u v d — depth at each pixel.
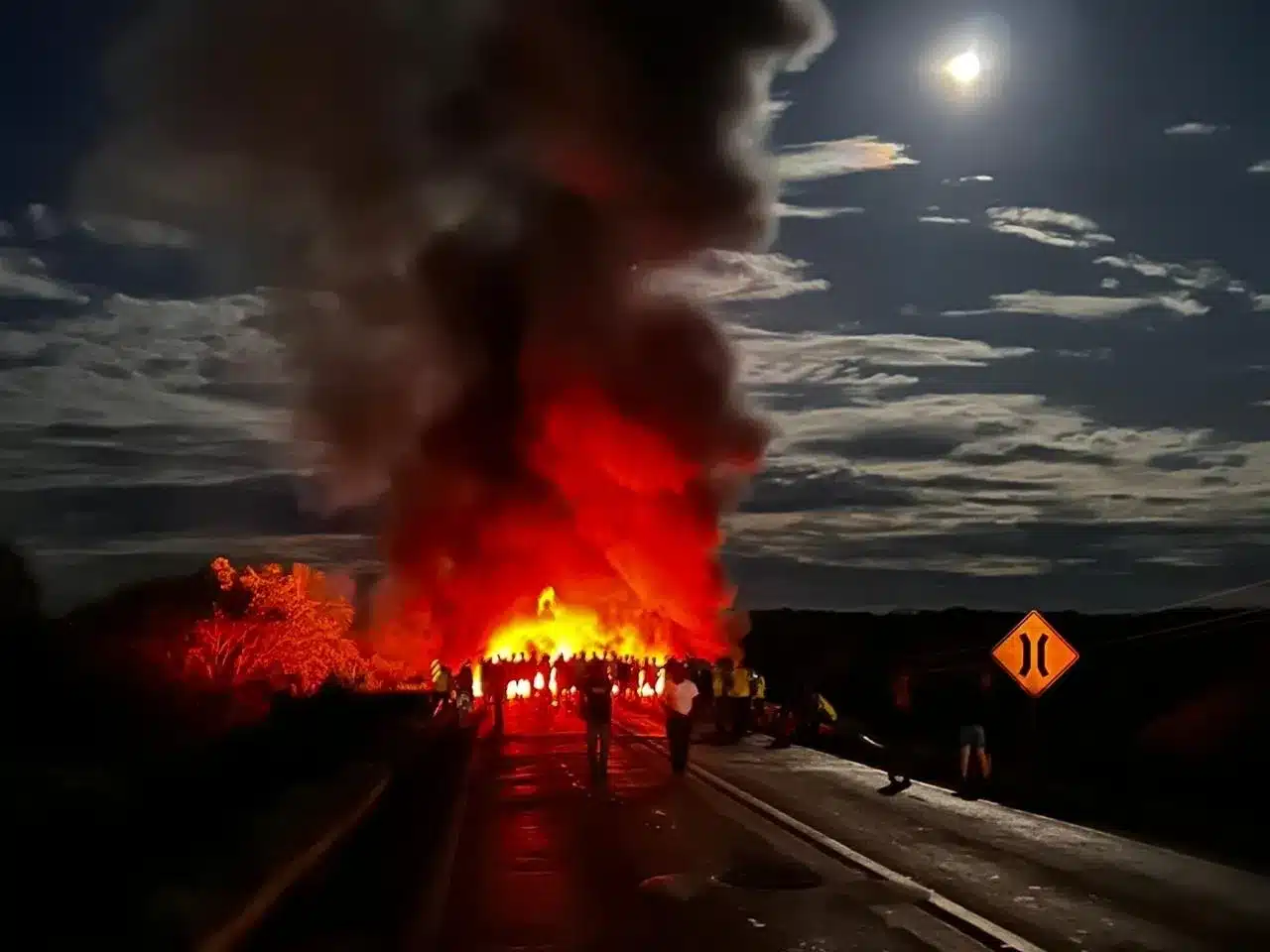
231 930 9.13
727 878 14.23
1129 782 23.12
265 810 15.28
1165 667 31.98
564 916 12.16
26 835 14.88
